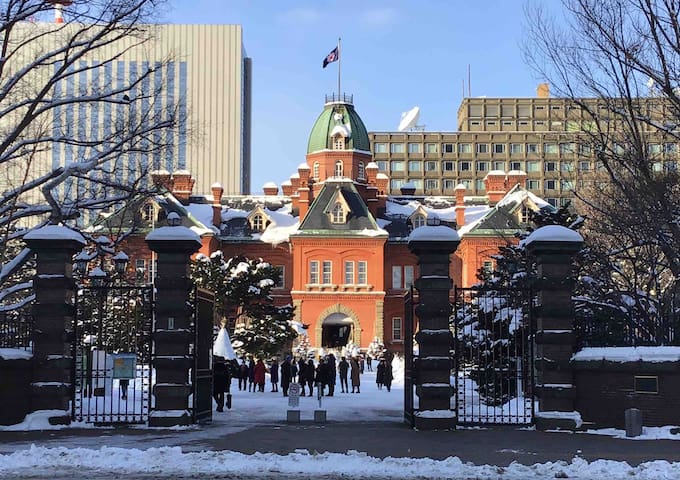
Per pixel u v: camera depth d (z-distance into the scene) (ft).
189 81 461.37
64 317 69.46
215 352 137.49
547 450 55.11
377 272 257.75
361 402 106.22
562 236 68.08
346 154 288.92
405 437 62.49
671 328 81.25
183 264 70.28
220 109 462.60
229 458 49.24
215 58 463.42
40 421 67.46
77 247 71.51
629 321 84.74
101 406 85.92
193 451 53.98
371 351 233.76
